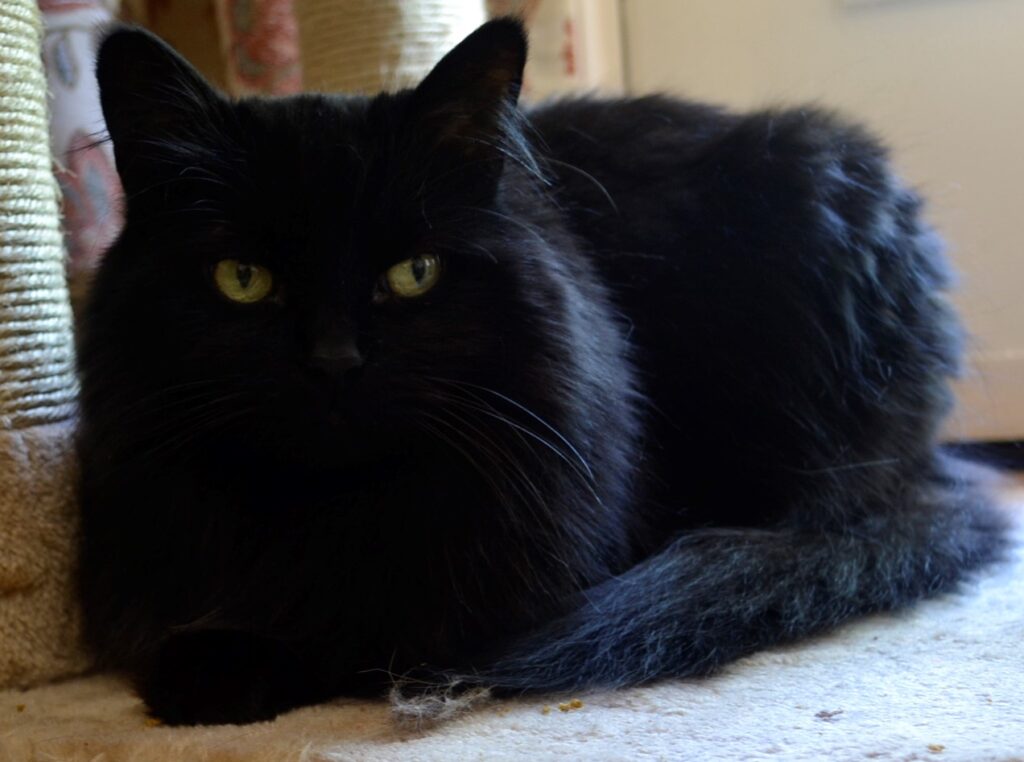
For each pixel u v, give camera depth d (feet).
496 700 1.32
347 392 1.30
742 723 1.21
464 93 1.39
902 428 1.75
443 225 1.37
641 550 1.59
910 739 1.15
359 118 1.38
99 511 1.45
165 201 1.37
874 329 1.72
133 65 1.35
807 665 1.36
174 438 1.36
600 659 1.34
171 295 1.34
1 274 1.48
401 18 2.02
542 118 1.78
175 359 1.34
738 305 1.68
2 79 1.48
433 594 1.38
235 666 1.32
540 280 1.42
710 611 1.41
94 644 1.48
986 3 2.46
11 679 1.47
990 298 2.53
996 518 1.75
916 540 1.62
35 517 1.48
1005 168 2.50
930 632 1.44
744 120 1.79
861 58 2.58
